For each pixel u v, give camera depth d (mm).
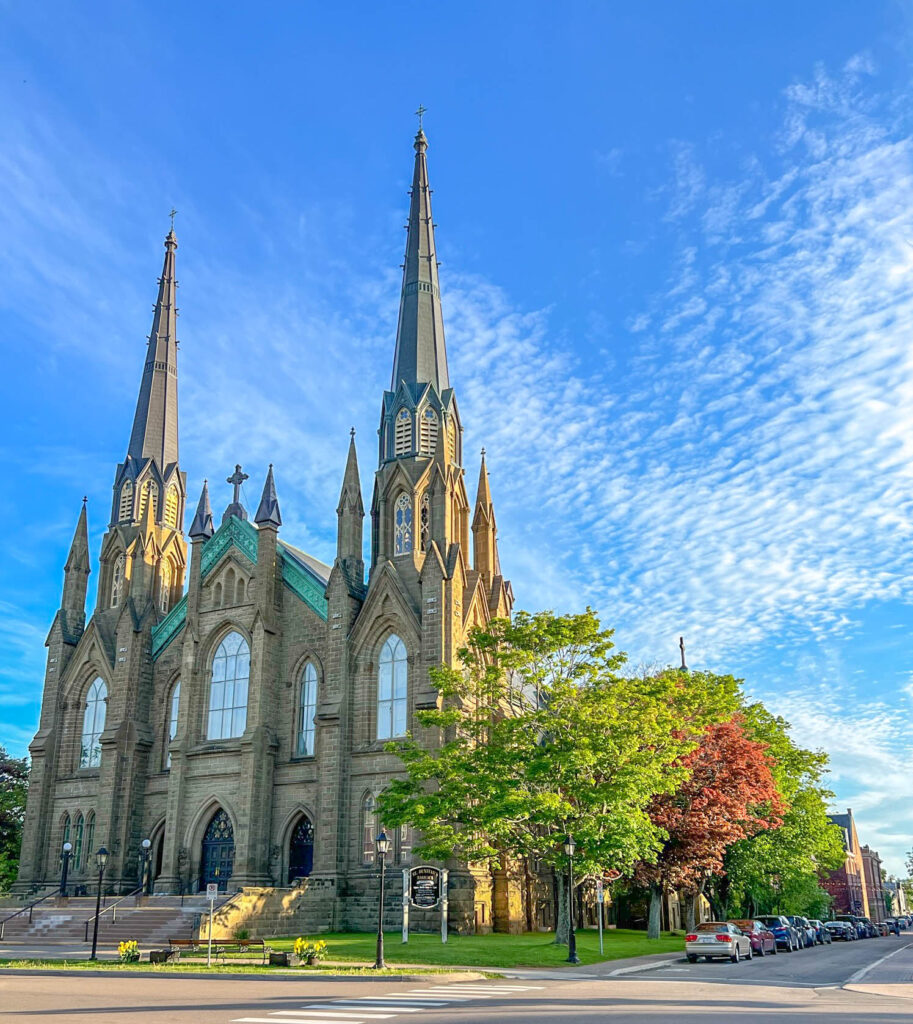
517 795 43062
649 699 50125
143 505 76125
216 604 67562
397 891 54781
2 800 88438
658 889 58406
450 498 64750
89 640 72625
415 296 72875
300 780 61094
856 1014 22469
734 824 60000
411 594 61594
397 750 49656
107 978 31141
